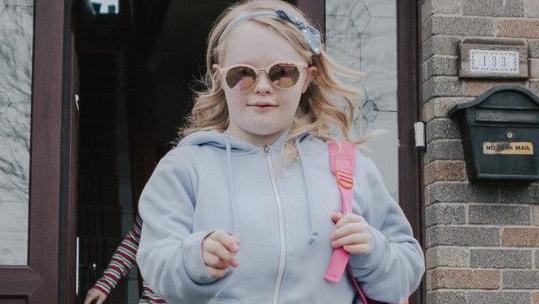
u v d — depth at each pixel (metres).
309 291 3.00
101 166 11.24
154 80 12.04
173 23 10.98
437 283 6.57
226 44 3.18
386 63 7.08
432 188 6.71
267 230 3.02
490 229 6.63
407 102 7.03
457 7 6.82
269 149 3.22
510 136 6.56
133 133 11.51
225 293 2.98
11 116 6.69
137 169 11.41
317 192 3.12
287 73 3.11
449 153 6.70
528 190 6.71
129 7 10.61
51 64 6.75
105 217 10.95
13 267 6.53
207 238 2.79
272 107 3.12
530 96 6.57
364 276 3.10
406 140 6.99
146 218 3.11
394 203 3.36
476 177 6.55
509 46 6.80
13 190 6.62
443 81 6.75
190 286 2.86
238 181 3.13
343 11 7.12
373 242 3.03
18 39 6.76
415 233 6.88
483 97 6.56
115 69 11.48
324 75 3.38
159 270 2.93
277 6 3.25
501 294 6.59
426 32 6.95
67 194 6.73
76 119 7.30
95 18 10.48
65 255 6.69
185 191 3.13
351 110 3.49
